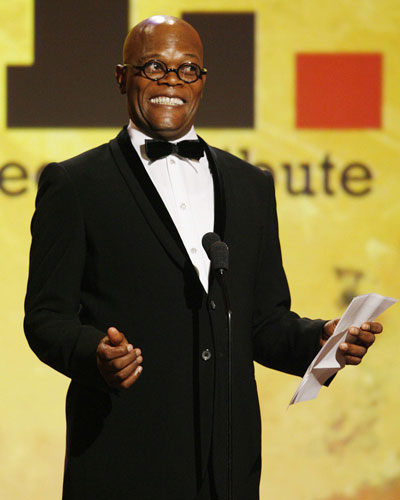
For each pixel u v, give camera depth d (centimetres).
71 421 674
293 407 1400
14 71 1373
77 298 675
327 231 1398
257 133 1391
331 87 1396
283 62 1391
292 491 1392
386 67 1395
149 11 1379
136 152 708
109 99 1381
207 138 1388
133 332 661
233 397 670
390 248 1398
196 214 707
